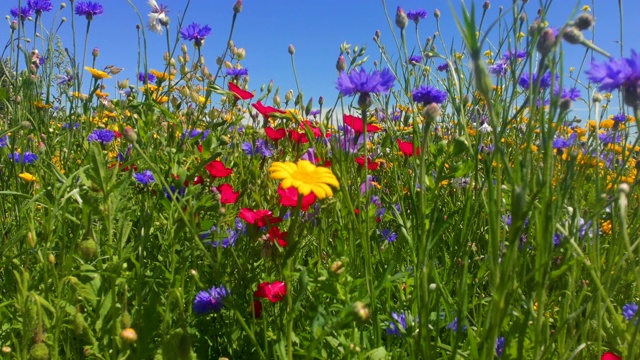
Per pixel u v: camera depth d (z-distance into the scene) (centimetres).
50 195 46
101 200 36
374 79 35
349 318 24
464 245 40
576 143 33
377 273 44
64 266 34
